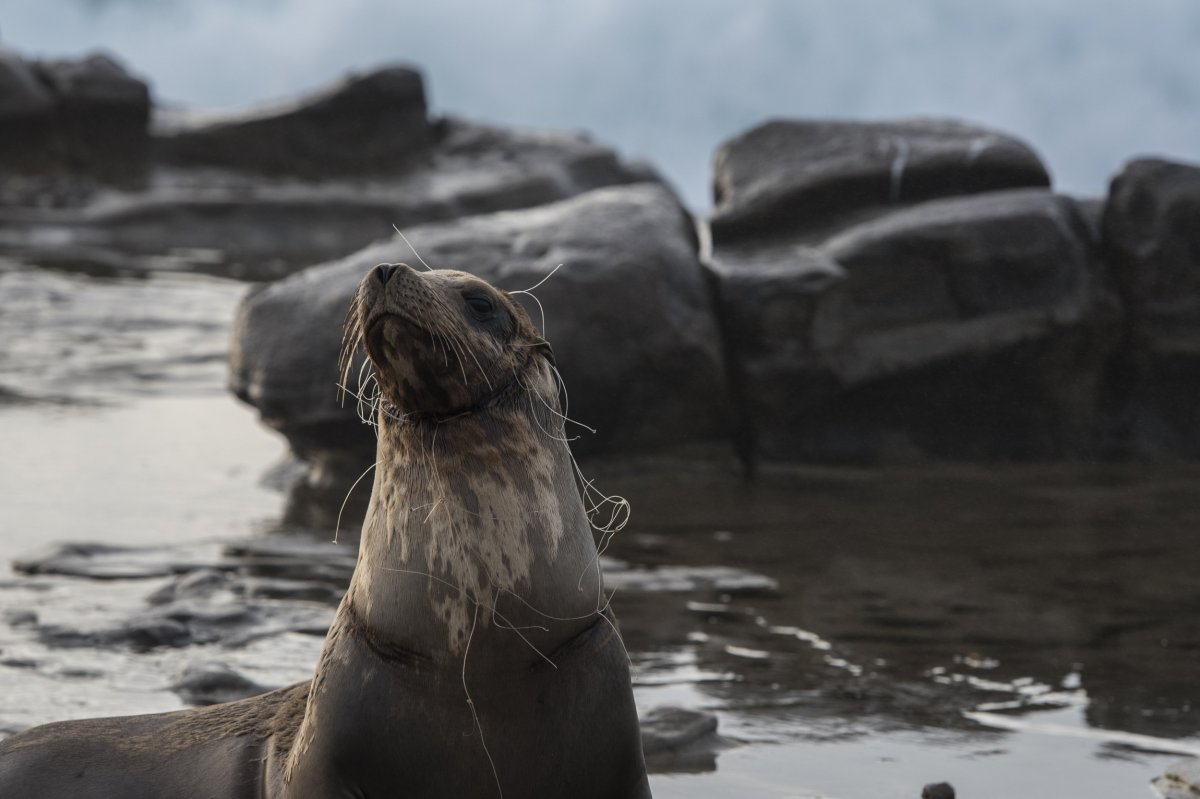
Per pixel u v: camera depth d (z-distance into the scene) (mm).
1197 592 36062
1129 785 23375
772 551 40031
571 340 46625
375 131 128875
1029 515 44469
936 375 50594
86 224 111688
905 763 24328
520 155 130125
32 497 44594
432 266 47219
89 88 123875
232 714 19375
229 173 127062
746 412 50219
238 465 50656
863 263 50344
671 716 25453
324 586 35219
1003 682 29016
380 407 17953
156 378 65312
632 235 48781
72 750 19328
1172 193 52000
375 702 16656
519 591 16781
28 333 73500
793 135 56281
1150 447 52406
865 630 32688
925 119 57031
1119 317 51875
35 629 30828
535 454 17656
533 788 16641
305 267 102250
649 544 40688
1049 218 50875
